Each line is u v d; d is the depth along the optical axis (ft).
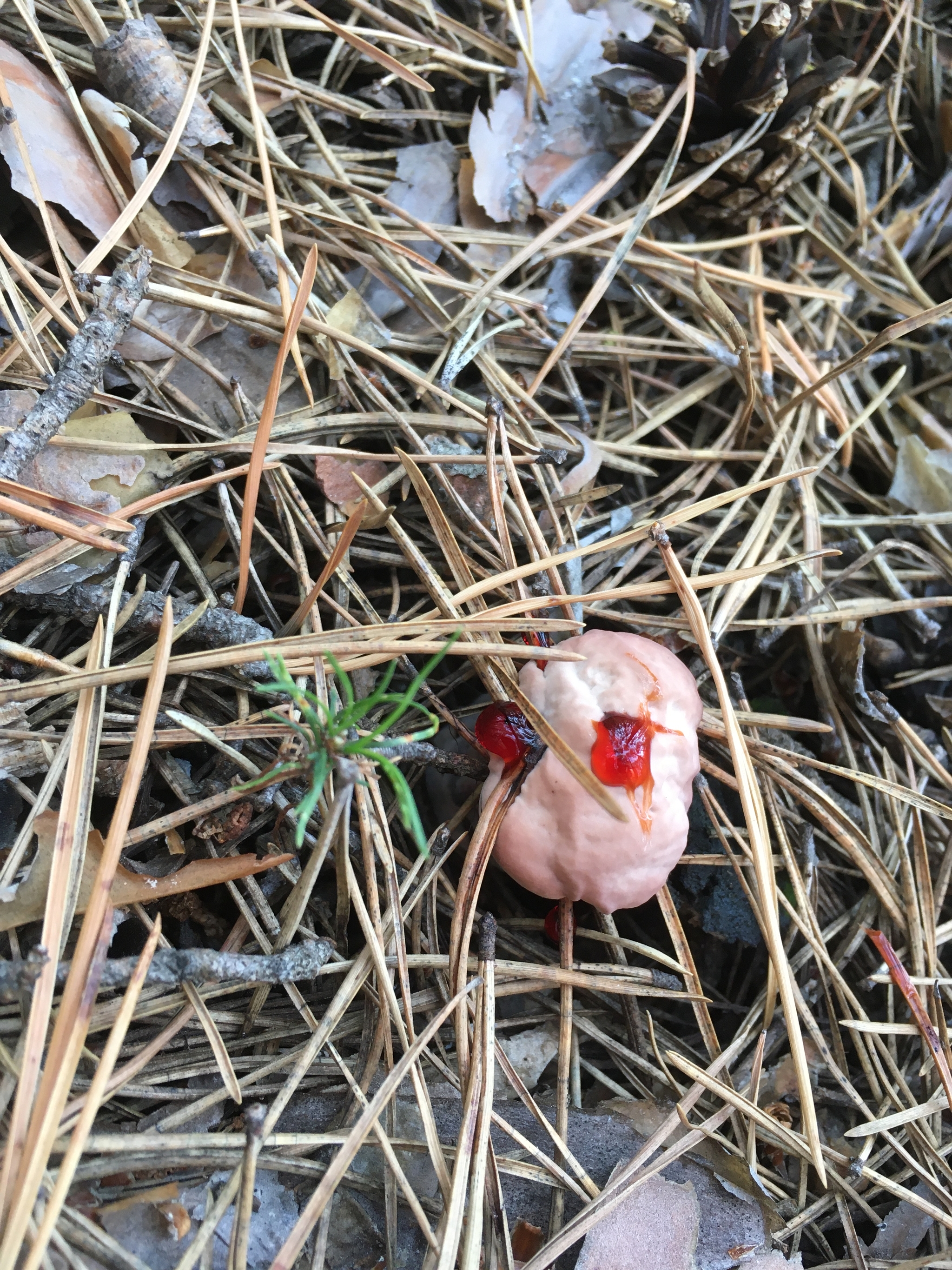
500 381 0.41
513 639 0.36
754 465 0.45
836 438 0.46
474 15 0.46
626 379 0.44
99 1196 0.28
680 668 0.35
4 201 0.38
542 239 0.41
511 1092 0.34
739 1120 0.34
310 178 0.41
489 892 0.38
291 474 0.38
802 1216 0.33
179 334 0.38
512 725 0.33
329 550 0.37
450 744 0.38
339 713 0.28
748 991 0.39
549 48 0.45
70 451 0.34
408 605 0.40
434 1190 0.31
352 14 0.44
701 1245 0.31
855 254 0.49
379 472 0.39
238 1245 0.27
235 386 0.37
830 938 0.38
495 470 0.37
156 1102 0.31
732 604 0.40
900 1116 0.34
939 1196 0.33
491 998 0.32
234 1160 0.29
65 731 0.32
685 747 0.34
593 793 0.30
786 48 0.43
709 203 0.46
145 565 0.37
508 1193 0.32
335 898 0.36
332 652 0.32
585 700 0.33
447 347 0.41
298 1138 0.29
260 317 0.37
